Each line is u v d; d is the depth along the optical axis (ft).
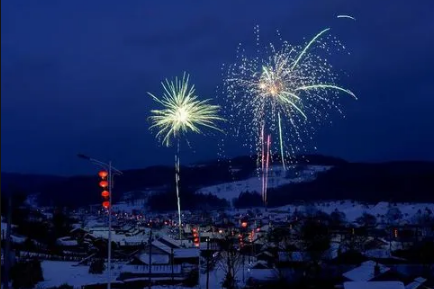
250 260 356.38
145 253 346.74
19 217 456.86
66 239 474.49
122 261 381.40
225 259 352.08
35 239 437.99
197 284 294.87
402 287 198.49
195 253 347.97
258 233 464.24
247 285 283.59
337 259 297.33
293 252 293.02
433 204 641.40
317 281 272.72
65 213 615.16
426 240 324.39
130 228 579.89
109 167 110.22
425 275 257.75
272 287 271.49
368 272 257.75
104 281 294.87
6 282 123.75
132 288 286.66
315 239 300.81
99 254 407.44
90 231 525.34
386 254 329.11
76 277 305.12
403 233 422.00
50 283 283.59
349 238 357.61
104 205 109.09
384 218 560.20
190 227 526.57
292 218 595.88
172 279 300.40
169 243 370.73
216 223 574.97
